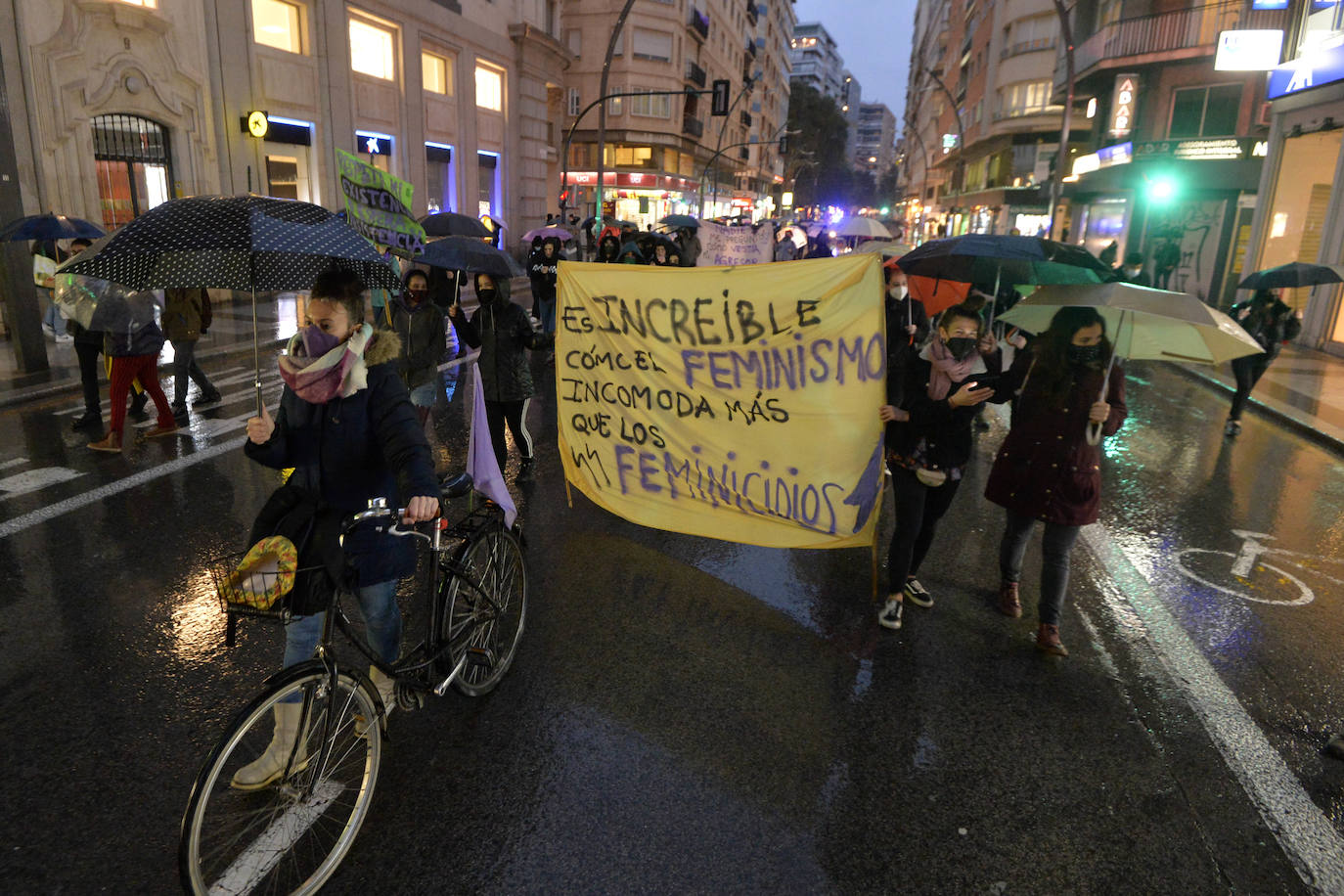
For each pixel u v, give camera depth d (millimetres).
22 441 7375
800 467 4820
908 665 4168
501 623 4016
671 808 3059
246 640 4160
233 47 18062
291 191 20578
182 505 5969
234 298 17406
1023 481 4277
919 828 3020
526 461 6906
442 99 26734
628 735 3494
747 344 4797
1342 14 14625
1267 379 12672
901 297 6703
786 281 4609
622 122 52125
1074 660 4285
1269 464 8281
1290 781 3377
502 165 31359
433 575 3281
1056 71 30547
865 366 4504
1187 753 3533
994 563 5543
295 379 2631
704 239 18078
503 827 2928
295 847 2783
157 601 4531
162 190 16672
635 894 2652
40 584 4680
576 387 5480
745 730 3568
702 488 5176
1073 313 4137
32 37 13570
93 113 14750
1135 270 15664
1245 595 5188
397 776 3176
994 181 44281
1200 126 23766
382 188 5484
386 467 2879
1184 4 23797
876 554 5254
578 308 5309
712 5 62312
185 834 2318
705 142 64375
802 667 4109
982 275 4957
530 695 3756
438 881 2672
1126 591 5188
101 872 2664
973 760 3428
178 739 3359
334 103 21141
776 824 3002
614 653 4164
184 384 8234
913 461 4340
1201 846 2984
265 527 2770
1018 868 2848
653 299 5016
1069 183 30484
